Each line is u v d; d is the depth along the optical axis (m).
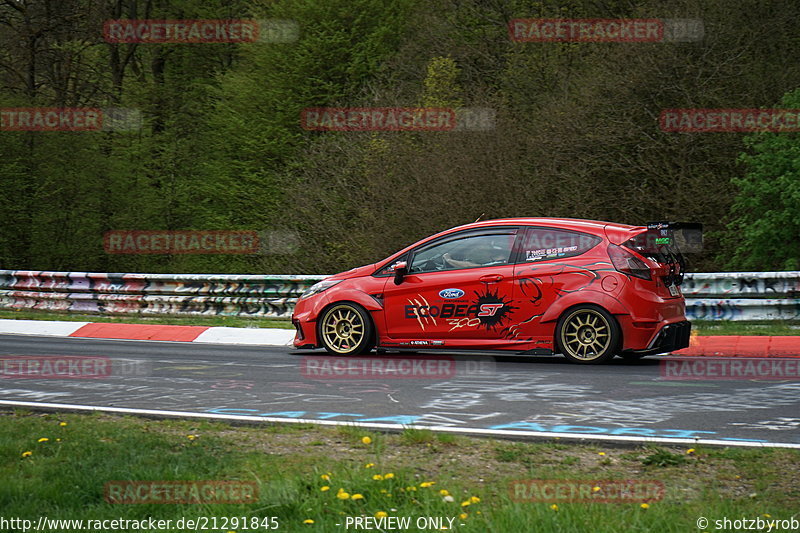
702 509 6.53
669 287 15.41
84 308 27.72
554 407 10.92
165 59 63.59
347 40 50.50
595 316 15.01
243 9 61.88
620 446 8.72
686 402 11.25
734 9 32.72
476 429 9.50
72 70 51.41
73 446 8.70
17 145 43.62
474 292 15.60
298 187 41.00
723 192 30.19
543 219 15.79
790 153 24.78
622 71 33.00
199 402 11.54
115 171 47.91
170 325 23.02
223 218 49.94
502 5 47.38
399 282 16.09
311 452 8.52
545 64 40.28
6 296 29.38
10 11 49.47
